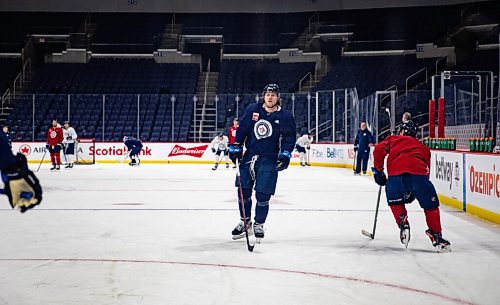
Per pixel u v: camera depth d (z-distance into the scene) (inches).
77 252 227.5
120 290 169.5
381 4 1295.5
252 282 179.6
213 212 358.6
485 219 337.1
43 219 324.5
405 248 241.1
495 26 1208.2
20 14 1386.6
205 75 1327.5
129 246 240.8
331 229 292.7
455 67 1141.7
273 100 241.3
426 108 1056.8
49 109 1165.1
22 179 100.2
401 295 166.7
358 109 866.8
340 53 1362.0
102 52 1354.6
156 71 1311.5
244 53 1368.1
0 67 1299.2
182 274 190.1
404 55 1294.3
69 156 880.3
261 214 246.8
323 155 975.6
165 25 1405.0
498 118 474.0
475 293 169.9
